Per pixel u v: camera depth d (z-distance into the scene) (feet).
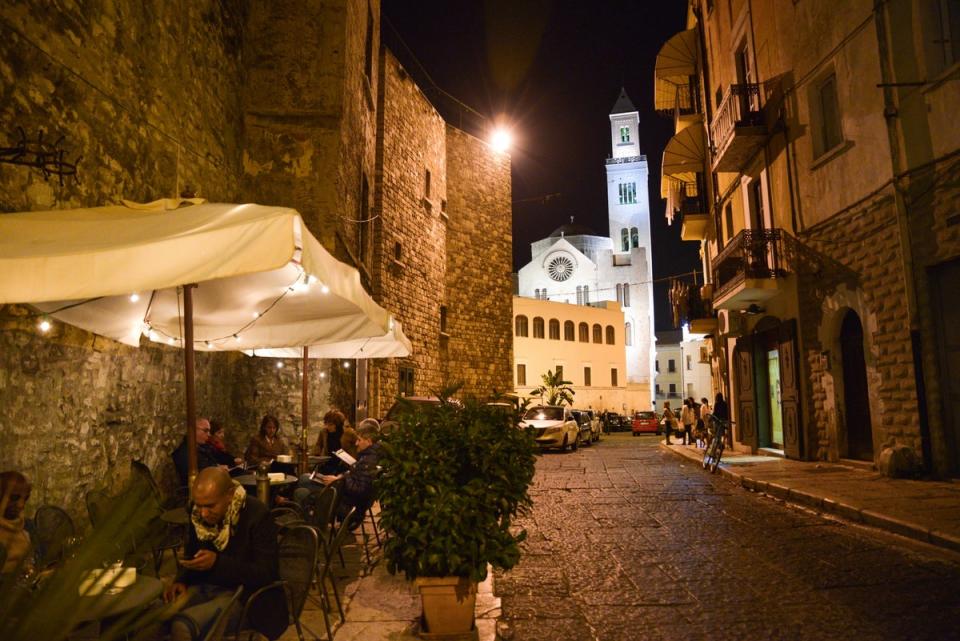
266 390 38.40
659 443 89.15
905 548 20.95
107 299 17.85
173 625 10.21
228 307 20.45
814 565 19.35
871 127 35.45
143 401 26.50
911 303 32.78
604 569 19.94
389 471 14.82
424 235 74.95
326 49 41.29
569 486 39.78
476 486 14.23
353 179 47.37
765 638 13.76
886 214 34.65
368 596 17.35
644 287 233.55
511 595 17.47
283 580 12.09
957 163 30.07
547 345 165.68
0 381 17.89
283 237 12.23
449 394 16.05
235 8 38.24
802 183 44.27
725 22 61.26
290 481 21.42
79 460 21.71
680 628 14.57
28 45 19.74
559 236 251.19
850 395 40.68
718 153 55.83
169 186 29.48
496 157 95.09
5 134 18.75
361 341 29.81
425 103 76.33
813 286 43.21
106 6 24.04
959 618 14.44
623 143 264.52
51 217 15.17
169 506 21.07
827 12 39.70
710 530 25.16
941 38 32.04
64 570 6.22
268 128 40.47
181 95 30.78
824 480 34.06
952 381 31.35
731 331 59.16
